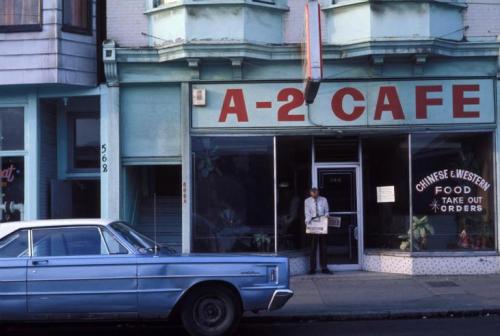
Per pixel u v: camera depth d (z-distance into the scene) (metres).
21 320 8.52
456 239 13.66
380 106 13.60
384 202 14.16
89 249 8.66
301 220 14.28
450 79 13.62
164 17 13.55
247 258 8.79
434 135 13.70
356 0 13.16
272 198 13.80
